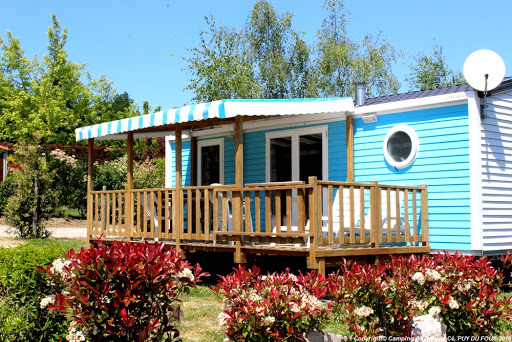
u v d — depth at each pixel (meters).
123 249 4.35
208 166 13.45
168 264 4.46
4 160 30.30
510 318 5.54
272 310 4.12
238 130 8.98
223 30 26.77
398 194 8.85
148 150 27.09
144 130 12.17
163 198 12.10
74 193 24.73
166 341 4.60
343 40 28.88
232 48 27.05
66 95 24.91
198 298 8.19
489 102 9.20
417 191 9.21
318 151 11.01
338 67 28.27
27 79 25.23
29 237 17.39
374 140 10.12
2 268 4.98
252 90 26.27
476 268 5.57
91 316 4.14
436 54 30.23
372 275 4.76
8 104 24.58
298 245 8.71
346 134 10.50
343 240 7.96
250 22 29.23
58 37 25.08
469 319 5.26
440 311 5.05
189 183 13.80
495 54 8.67
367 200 10.21
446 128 9.17
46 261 5.05
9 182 24.02
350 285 4.71
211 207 11.55
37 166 17.81
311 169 11.10
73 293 4.15
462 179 8.93
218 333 5.99
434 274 5.10
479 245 8.66
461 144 8.98
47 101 24.14
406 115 9.69
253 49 29.06
